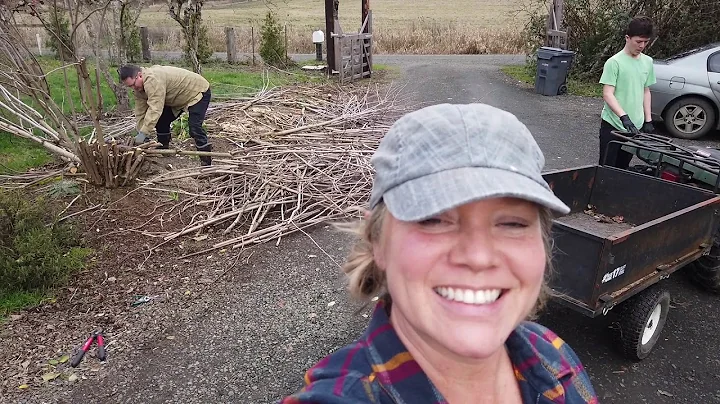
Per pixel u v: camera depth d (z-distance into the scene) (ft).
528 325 4.97
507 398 4.32
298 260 15.75
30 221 15.24
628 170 15.94
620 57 17.38
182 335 12.39
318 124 26.35
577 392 4.67
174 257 15.89
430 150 3.57
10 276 13.64
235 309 13.38
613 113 17.62
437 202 3.36
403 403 3.69
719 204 12.29
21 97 28.71
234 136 25.18
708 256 13.62
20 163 22.52
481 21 92.07
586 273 9.70
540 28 49.39
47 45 47.26
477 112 3.75
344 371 3.81
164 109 21.97
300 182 19.97
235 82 40.14
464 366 3.94
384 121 29.12
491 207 3.56
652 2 42.01
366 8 45.19
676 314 13.35
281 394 10.61
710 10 40.81
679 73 29.19
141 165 20.18
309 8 122.21
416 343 3.87
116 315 13.10
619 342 11.23
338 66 44.75
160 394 10.59
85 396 10.52
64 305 13.48
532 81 45.44
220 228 17.74
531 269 3.73
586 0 44.98
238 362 11.50
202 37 51.52
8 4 18.76
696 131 29.40
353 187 20.17
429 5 128.16
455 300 3.65
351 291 4.46
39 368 11.26
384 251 3.95
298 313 13.21
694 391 10.78
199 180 20.79
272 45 51.29
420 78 45.70
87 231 17.15
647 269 10.83
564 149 26.40
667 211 14.14
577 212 15.44
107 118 28.55
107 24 36.91
